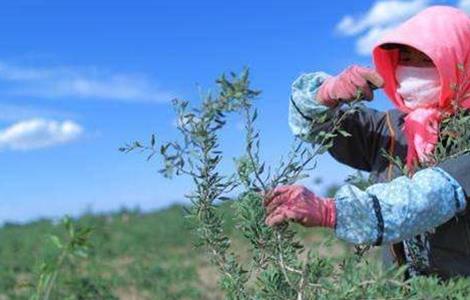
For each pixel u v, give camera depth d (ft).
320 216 6.40
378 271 5.54
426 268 7.78
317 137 6.41
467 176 6.88
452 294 5.54
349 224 6.48
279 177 6.31
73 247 5.35
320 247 6.51
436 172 6.84
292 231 6.46
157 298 28.25
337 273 5.98
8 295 24.49
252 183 6.32
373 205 6.56
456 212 6.88
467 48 7.80
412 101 8.12
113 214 62.49
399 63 8.25
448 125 7.11
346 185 6.71
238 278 6.75
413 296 5.43
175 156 6.24
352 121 8.76
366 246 6.80
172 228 52.90
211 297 27.86
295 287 6.06
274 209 6.34
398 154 8.57
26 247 48.39
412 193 6.65
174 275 29.68
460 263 7.65
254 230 6.43
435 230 7.65
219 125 6.16
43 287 5.45
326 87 7.82
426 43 7.75
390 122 8.78
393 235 6.59
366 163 9.00
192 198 6.70
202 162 6.37
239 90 5.97
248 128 6.18
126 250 43.47
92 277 18.04
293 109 8.22
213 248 6.92
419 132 7.88
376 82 7.45
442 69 7.69
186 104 6.13
